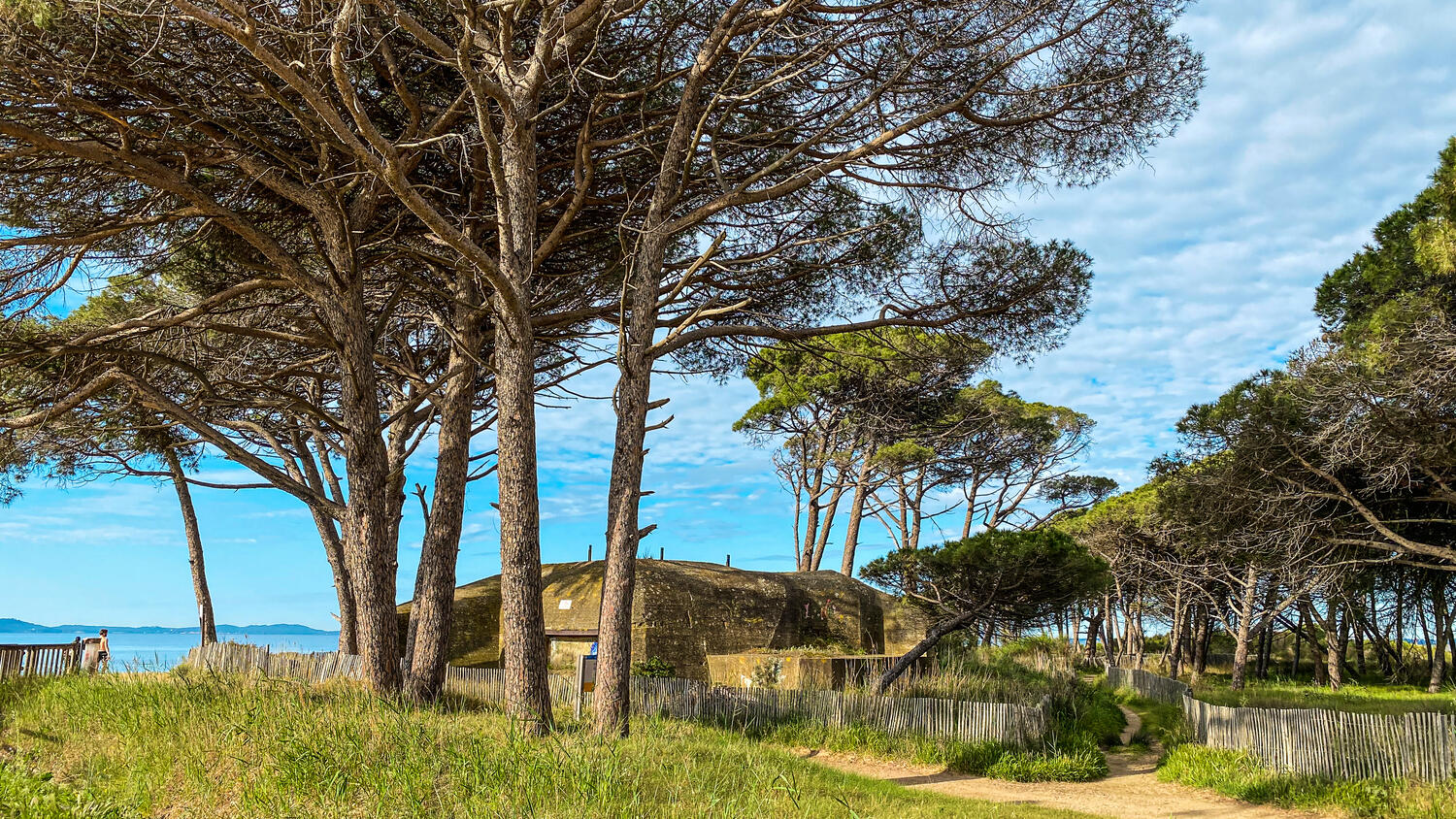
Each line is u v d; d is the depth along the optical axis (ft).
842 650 75.31
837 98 42.22
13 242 37.40
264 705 32.60
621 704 39.52
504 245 40.52
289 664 55.42
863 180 42.01
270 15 33.81
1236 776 44.19
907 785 42.78
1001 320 46.14
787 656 64.80
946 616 58.85
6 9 27.94
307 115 38.34
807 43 40.14
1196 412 71.41
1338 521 68.23
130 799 24.99
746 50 39.96
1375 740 40.63
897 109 40.70
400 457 62.34
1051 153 41.47
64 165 38.47
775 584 79.97
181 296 56.85
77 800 23.13
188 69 36.22
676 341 43.55
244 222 40.47
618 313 49.85
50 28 30.42
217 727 31.09
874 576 60.34
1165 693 78.48
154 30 33.30
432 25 41.47
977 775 46.85
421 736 29.30
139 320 41.93
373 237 46.06
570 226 48.73
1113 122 39.73
